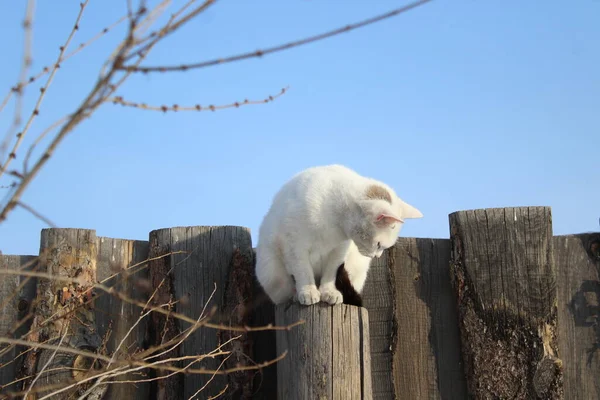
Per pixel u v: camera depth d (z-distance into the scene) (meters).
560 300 4.70
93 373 3.61
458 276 4.78
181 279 5.11
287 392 4.35
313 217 4.93
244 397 4.87
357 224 4.90
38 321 4.79
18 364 4.84
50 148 1.82
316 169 5.36
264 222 5.20
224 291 5.09
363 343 4.33
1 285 5.00
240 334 4.83
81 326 4.84
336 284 5.06
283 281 5.05
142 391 5.01
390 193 5.30
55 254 4.93
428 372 4.84
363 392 4.26
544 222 4.68
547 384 4.45
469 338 4.68
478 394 4.58
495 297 4.65
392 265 5.02
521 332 4.57
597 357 4.61
